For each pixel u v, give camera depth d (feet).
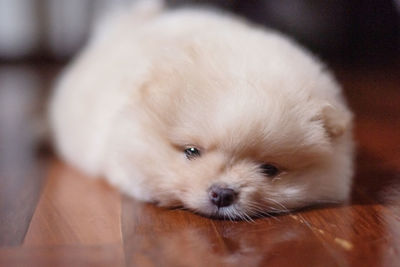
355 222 1.30
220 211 1.30
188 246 1.20
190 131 1.30
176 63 1.38
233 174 1.30
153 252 1.18
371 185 1.47
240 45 1.42
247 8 2.67
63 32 3.17
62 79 1.97
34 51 3.20
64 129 1.69
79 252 1.18
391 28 2.52
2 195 1.43
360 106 1.99
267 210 1.33
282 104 1.30
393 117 1.90
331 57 2.66
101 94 1.56
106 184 1.51
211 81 1.31
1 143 1.82
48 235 1.24
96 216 1.32
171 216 1.33
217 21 1.62
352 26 2.61
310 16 2.64
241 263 1.15
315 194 1.37
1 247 1.20
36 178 1.55
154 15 1.83
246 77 1.32
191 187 1.31
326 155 1.36
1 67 3.10
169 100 1.33
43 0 3.09
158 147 1.35
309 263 1.15
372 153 1.65
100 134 1.51
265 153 1.30
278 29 2.65
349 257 1.17
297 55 1.46
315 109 1.33
